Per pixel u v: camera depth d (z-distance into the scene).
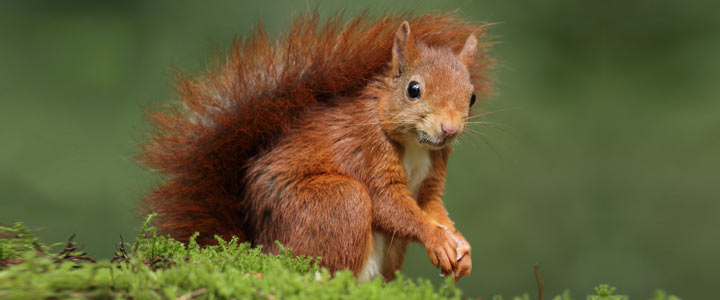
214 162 3.23
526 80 4.14
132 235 3.23
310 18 3.27
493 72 3.32
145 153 3.23
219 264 3.10
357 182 3.21
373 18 3.28
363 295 3.05
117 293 3.04
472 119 3.31
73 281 3.04
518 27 4.27
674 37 4.35
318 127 3.22
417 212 3.22
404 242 3.28
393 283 3.09
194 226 3.22
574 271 3.66
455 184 3.85
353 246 3.20
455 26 3.30
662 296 3.11
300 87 3.23
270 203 3.21
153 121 3.23
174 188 3.22
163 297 3.04
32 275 3.04
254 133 3.22
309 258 3.14
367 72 3.24
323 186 3.20
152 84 3.77
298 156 3.21
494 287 3.65
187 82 3.23
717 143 3.93
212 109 3.23
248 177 3.22
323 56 3.24
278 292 3.06
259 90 3.23
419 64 3.22
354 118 3.22
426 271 3.63
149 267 3.08
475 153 3.93
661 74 4.24
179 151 3.23
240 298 3.05
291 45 3.25
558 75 4.21
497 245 3.70
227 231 3.22
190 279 3.05
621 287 3.65
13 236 3.08
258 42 3.25
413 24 3.29
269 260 3.11
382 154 3.22
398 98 3.22
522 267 3.67
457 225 3.75
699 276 3.66
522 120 4.01
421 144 3.21
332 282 3.07
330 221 3.20
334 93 3.23
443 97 3.21
